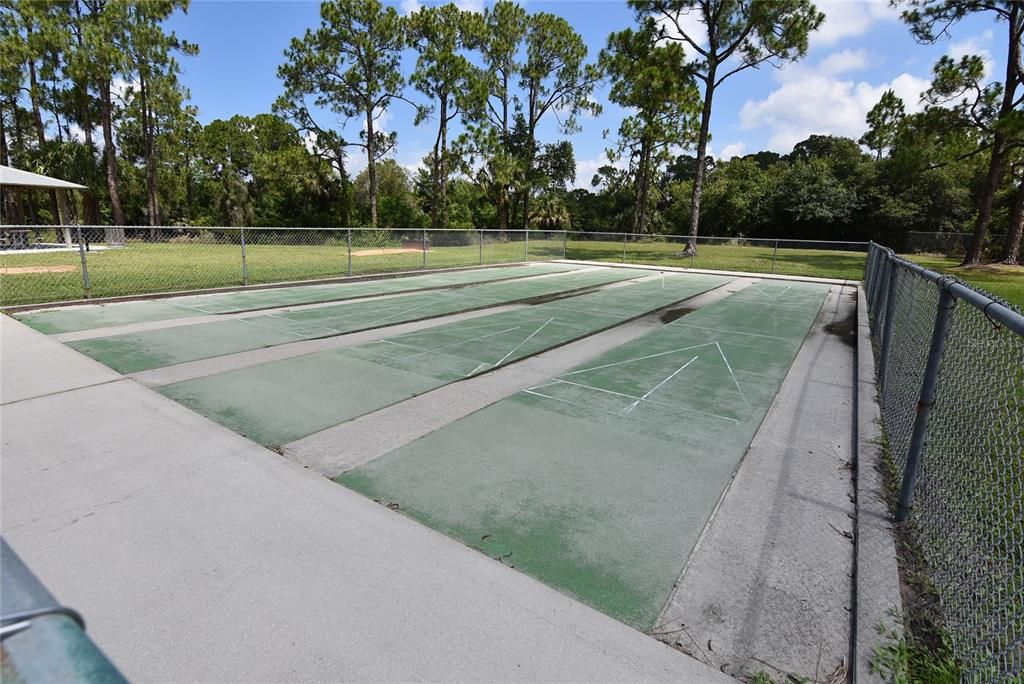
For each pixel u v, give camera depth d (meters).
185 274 12.61
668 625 1.99
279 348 6.06
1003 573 1.91
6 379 4.67
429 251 21.67
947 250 30.77
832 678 1.78
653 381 5.18
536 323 8.00
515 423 3.99
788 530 2.64
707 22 21.48
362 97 27.97
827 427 4.05
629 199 43.28
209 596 2.06
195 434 3.59
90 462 3.14
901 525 2.63
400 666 1.77
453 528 2.59
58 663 0.50
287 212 34.19
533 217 32.91
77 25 25.50
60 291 9.40
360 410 4.18
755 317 9.05
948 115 17.84
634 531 2.61
